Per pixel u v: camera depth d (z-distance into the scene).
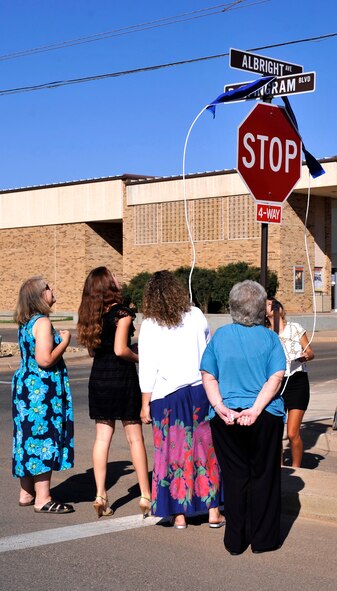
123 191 53.84
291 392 9.20
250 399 6.53
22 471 7.64
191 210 50.47
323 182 44.38
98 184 55.09
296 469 8.88
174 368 7.14
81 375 21.08
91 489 8.88
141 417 7.34
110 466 9.99
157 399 7.18
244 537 6.62
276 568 6.25
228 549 6.59
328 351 30.03
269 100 8.91
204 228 49.84
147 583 5.89
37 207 58.69
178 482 7.15
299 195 47.50
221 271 46.44
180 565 6.30
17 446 7.73
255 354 6.54
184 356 7.15
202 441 7.20
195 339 7.21
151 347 7.18
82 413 14.42
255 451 6.54
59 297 57.47
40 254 58.72
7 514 7.78
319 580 5.98
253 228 47.66
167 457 7.16
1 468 9.89
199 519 7.66
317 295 48.69
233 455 6.57
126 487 8.93
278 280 46.59
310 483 8.23
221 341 6.62
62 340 7.69
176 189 51.09
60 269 57.41
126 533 7.18
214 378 6.62
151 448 11.13
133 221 53.38
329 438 11.10
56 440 7.68
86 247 56.03
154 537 7.06
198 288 46.38
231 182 48.47
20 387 7.71
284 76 8.80
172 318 7.17
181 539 7.00
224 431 6.56
